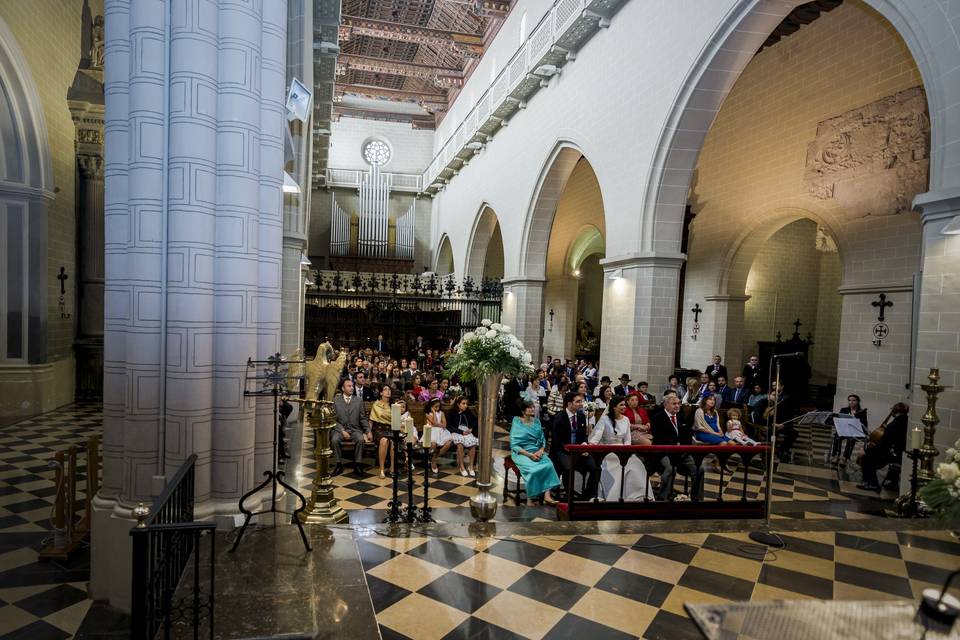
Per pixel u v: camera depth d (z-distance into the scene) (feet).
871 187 34.86
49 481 21.58
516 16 54.70
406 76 82.43
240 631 9.55
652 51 32.30
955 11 17.34
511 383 36.17
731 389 37.24
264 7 14.30
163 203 12.82
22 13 32.12
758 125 42.75
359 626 10.34
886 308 34.58
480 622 10.81
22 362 33.99
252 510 13.88
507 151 57.36
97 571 13.21
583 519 18.29
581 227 66.23
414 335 73.26
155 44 12.63
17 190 32.86
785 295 61.36
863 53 34.58
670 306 32.73
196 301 12.92
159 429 13.01
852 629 5.61
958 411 17.57
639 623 10.92
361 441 25.25
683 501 19.15
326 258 90.27
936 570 13.43
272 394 13.47
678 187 32.04
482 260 72.64
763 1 25.02
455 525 15.88
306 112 22.99
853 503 21.80
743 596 12.04
